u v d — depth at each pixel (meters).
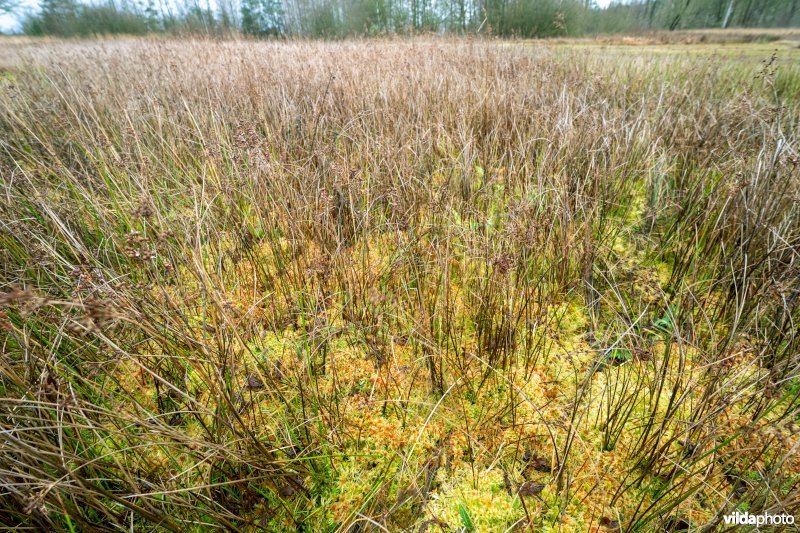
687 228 2.65
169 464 1.60
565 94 3.94
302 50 7.21
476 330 2.18
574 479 1.60
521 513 1.52
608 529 1.47
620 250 2.68
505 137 3.30
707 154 3.07
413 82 4.36
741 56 7.60
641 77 5.54
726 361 1.67
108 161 3.04
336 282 2.34
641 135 3.36
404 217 2.45
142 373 1.87
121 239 2.47
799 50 10.08
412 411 1.84
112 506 1.44
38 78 5.84
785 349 1.79
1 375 1.58
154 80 4.92
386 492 1.60
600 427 1.77
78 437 1.46
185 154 3.38
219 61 5.97
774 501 1.38
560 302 2.39
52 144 3.57
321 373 2.02
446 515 1.52
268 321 2.22
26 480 1.27
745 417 1.70
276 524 1.50
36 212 2.46
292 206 2.57
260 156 2.49
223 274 2.45
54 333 1.86
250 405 1.80
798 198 2.24
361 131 3.29
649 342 2.10
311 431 1.73
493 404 1.88
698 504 1.50
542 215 2.45
